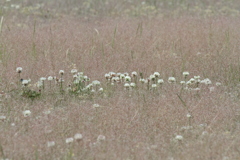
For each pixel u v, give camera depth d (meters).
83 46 21.09
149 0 35.31
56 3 34.00
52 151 10.63
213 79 16.89
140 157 10.35
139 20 28.14
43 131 11.82
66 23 27.33
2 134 11.53
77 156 10.40
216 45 21.14
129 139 11.48
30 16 29.59
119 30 24.70
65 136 11.62
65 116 12.91
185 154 10.37
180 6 33.38
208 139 11.18
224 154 10.41
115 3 34.12
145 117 12.85
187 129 12.10
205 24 26.02
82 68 17.88
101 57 19.45
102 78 16.72
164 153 10.57
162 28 25.09
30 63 18.23
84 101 14.29
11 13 29.81
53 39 22.23
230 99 14.42
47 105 13.95
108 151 10.59
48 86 15.76
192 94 14.77
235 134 11.73
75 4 33.81
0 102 14.09
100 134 11.73
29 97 14.57
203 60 19.16
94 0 35.22
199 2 34.91
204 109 13.39
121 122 12.45
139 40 22.28
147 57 19.70
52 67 17.78
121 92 15.05
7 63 18.03
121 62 18.77
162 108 13.40
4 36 22.52
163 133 11.88
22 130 11.93
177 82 16.53
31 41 21.72
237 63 18.41
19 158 10.29
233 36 22.67
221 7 32.97
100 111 13.25
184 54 20.03
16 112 13.27
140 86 15.88
